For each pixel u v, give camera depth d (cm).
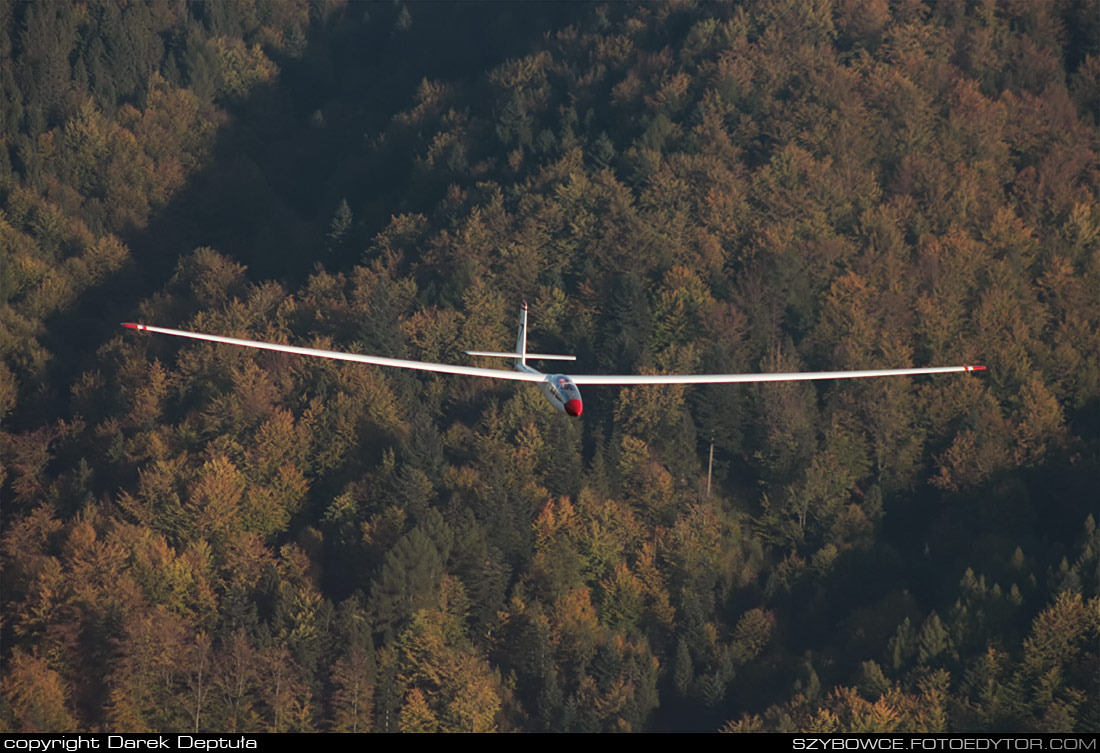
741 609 18200
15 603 16550
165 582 17012
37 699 14588
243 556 17925
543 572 17788
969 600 16288
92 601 16162
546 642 16450
